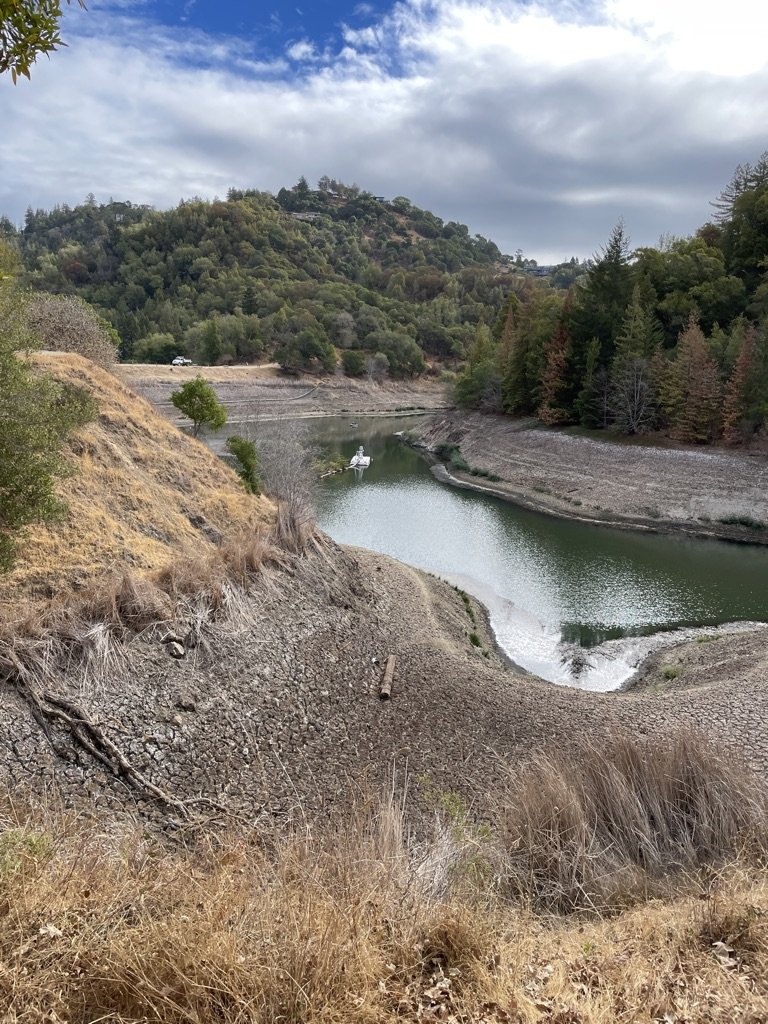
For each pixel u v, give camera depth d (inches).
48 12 121.2
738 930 203.8
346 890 207.3
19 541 529.0
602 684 754.8
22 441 380.8
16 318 388.8
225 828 371.6
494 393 2564.0
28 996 143.0
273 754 461.1
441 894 236.8
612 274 2271.2
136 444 796.0
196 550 697.6
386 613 782.5
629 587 1099.9
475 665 677.9
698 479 1576.0
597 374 2073.1
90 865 219.6
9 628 420.2
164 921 169.8
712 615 970.7
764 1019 158.7
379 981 165.8
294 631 613.6
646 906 253.4
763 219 2345.0
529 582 1119.6
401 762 482.3
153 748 412.2
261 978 152.9
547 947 213.5
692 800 324.2
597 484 1705.2
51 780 358.3
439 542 1342.3
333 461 2098.9
